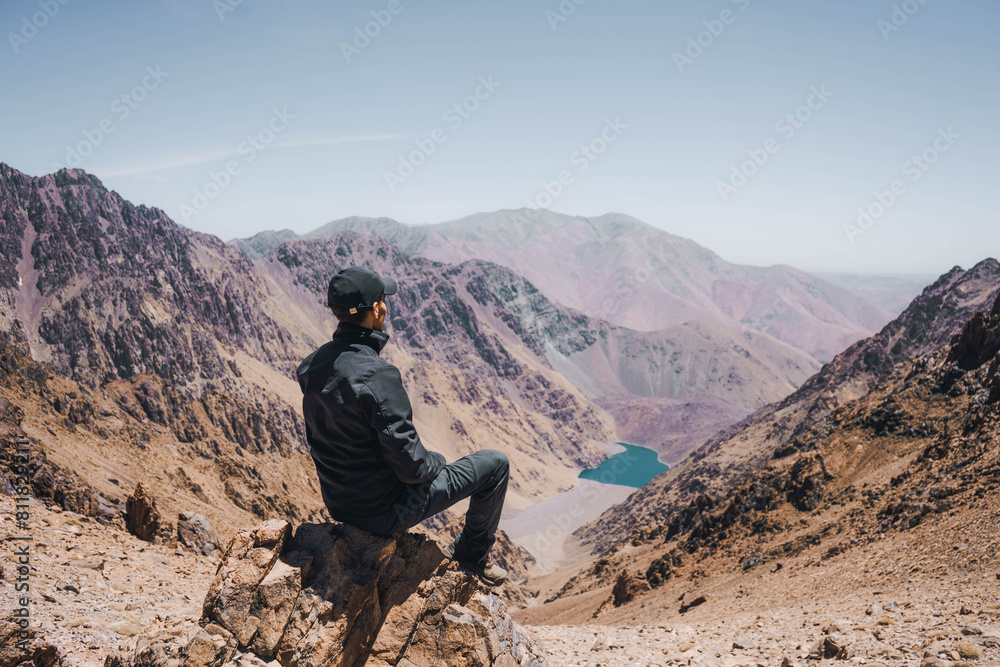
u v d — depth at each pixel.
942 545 26.84
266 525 5.52
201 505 61.47
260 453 122.44
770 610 28.98
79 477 48.09
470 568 6.43
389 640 5.64
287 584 5.21
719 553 58.88
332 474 5.47
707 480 199.50
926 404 60.19
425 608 5.81
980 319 60.38
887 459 56.72
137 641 5.02
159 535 20.92
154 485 62.50
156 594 11.48
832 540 43.25
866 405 71.88
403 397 5.23
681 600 51.16
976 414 44.03
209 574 16.30
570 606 85.94
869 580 28.02
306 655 5.06
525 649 6.66
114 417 95.50
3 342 90.44
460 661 5.70
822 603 25.83
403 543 5.96
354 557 5.61
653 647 13.28
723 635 15.25
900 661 9.00
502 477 6.21
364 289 5.38
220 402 140.88
